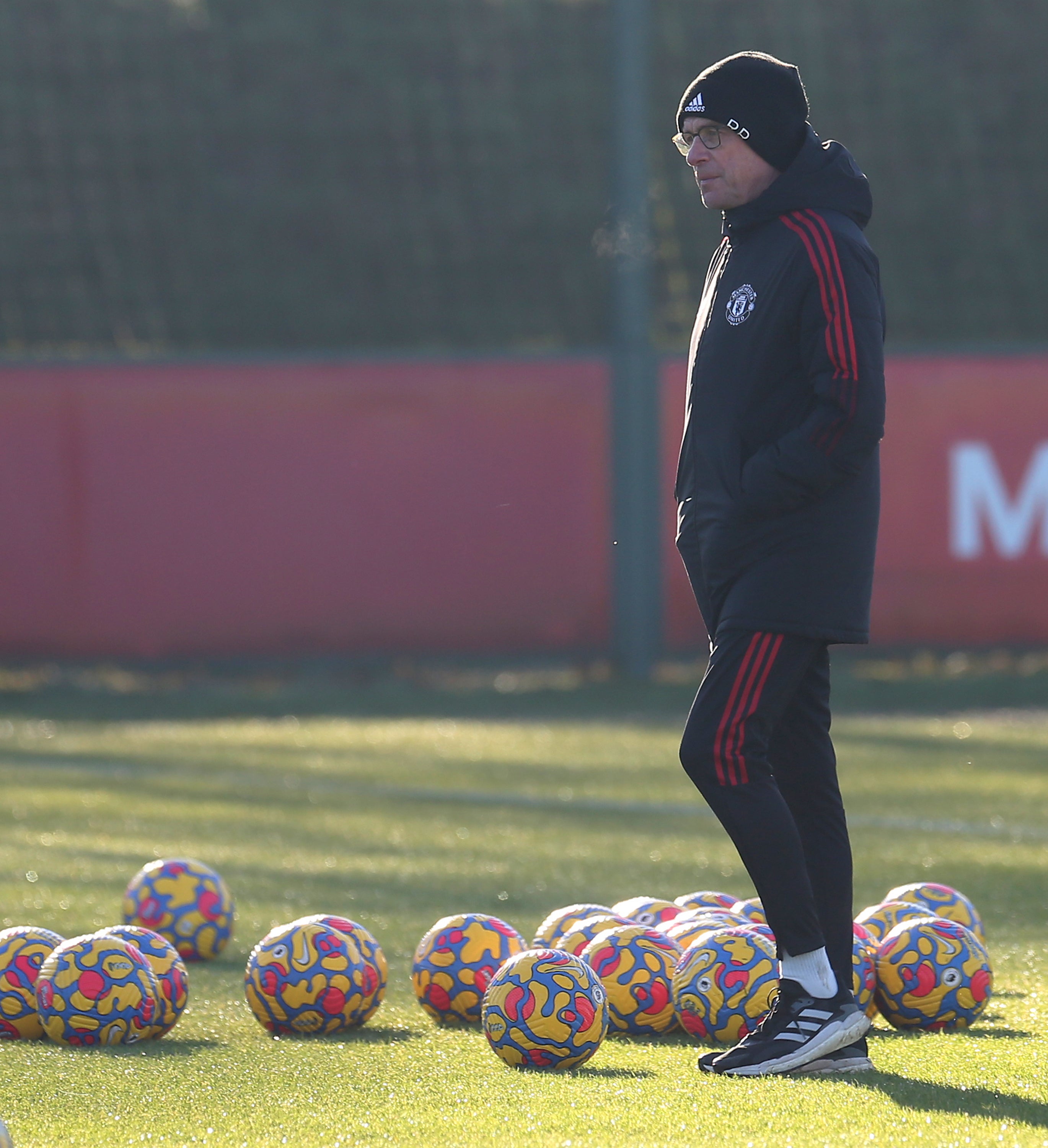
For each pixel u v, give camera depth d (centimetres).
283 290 7031
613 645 6806
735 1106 1330
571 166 7275
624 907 1980
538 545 6781
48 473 6575
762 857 1455
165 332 6944
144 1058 1565
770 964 1634
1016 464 6750
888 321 6981
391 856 3097
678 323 7075
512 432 6744
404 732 5534
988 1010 1809
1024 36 7481
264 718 6000
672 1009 1697
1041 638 6781
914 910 1909
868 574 1484
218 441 6638
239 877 2856
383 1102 1379
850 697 6275
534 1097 1383
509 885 2766
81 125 7175
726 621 1469
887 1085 1402
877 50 7431
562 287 7112
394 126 7294
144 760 4831
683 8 7369
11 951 1702
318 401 6675
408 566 6725
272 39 7356
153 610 6631
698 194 7231
